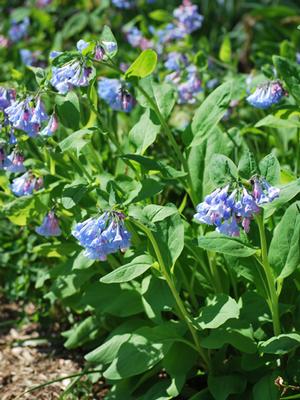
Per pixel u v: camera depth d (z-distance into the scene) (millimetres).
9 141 761
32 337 968
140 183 702
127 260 748
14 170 762
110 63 763
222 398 690
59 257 926
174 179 777
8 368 898
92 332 872
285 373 700
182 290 814
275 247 686
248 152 629
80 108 848
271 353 693
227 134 864
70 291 857
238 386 710
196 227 808
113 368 715
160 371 813
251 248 658
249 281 778
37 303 980
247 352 692
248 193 579
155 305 727
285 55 1017
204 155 795
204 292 803
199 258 765
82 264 792
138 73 723
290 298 752
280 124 792
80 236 633
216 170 604
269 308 728
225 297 699
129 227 752
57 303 983
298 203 682
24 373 884
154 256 696
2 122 750
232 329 698
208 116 763
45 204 802
